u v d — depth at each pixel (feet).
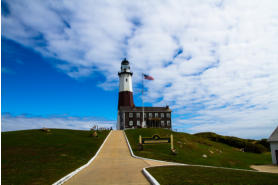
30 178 38.45
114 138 134.10
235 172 42.96
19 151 80.89
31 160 62.54
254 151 146.00
